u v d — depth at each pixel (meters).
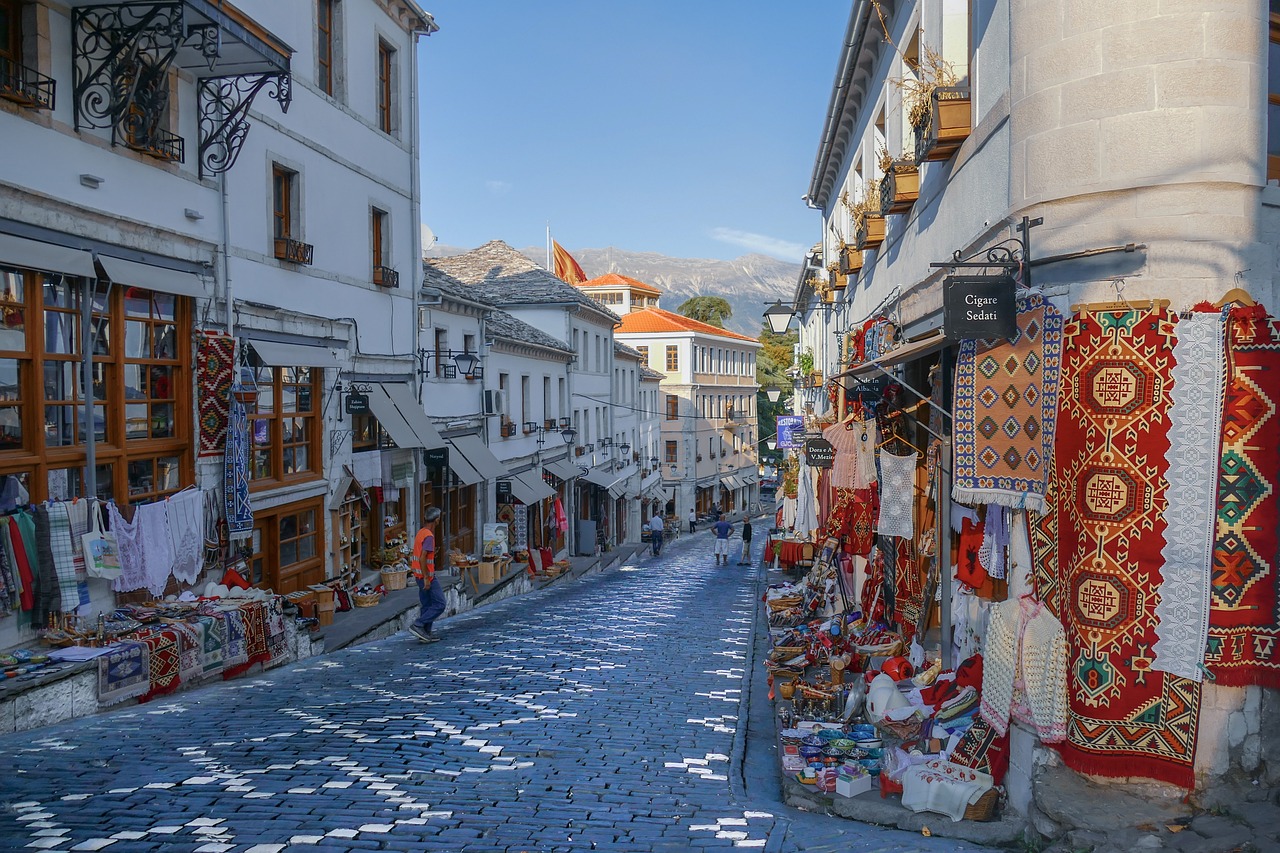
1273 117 6.32
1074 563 6.04
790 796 6.61
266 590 12.43
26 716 7.84
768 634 14.47
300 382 15.14
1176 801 5.79
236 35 10.72
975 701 6.97
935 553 9.59
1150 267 5.92
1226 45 5.86
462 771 6.76
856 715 8.34
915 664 9.14
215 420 12.12
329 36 16.42
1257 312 5.77
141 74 10.29
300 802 5.84
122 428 10.67
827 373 24.27
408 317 19.41
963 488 6.70
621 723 8.57
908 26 11.20
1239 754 5.81
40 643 9.05
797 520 21.67
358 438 17.55
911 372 11.33
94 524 9.55
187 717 8.45
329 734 7.79
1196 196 5.87
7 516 8.84
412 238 19.56
